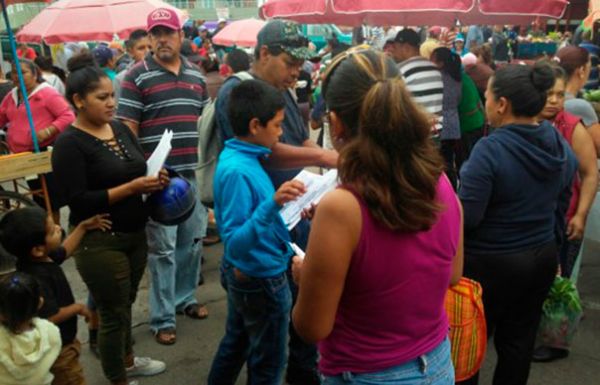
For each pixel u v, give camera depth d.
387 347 1.43
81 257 2.69
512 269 2.27
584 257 4.83
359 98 1.35
